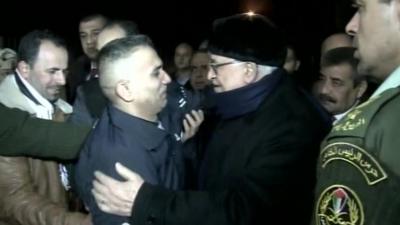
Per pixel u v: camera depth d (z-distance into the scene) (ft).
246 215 5.47
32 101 7.95
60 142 6.66
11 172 6.77
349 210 3.38
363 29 3.74
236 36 6.01
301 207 5.70
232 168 5.81
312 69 14.38
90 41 12.37
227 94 6.03
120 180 5.69
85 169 6.06
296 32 20.45
